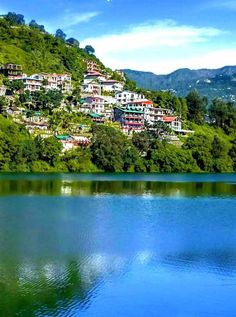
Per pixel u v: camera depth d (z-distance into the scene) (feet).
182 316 127.54
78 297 138.10
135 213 284.82
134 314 128.26
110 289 144.87
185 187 459.32
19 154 654.12
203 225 247.91
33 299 136.46
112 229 232.53
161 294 141.69
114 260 175.01
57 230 226.99
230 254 185.78
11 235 213.66
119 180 534.78
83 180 518.78
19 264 167.43
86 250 188.44
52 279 152.56
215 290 145.59
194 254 185.37
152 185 475.72
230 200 356.38
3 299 135.85
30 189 402.11
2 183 454.40
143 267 166.91
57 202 324.60
